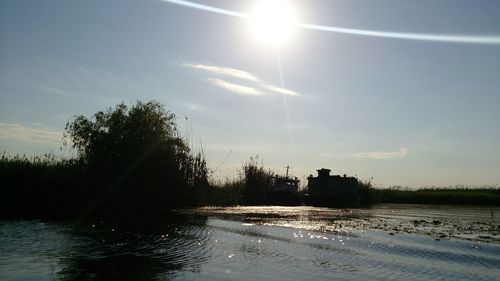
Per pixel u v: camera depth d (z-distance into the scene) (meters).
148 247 18.78
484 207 53.41
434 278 14.13
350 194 48.06
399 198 62.41
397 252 18.09
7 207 33.81
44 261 15.88
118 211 34.81
